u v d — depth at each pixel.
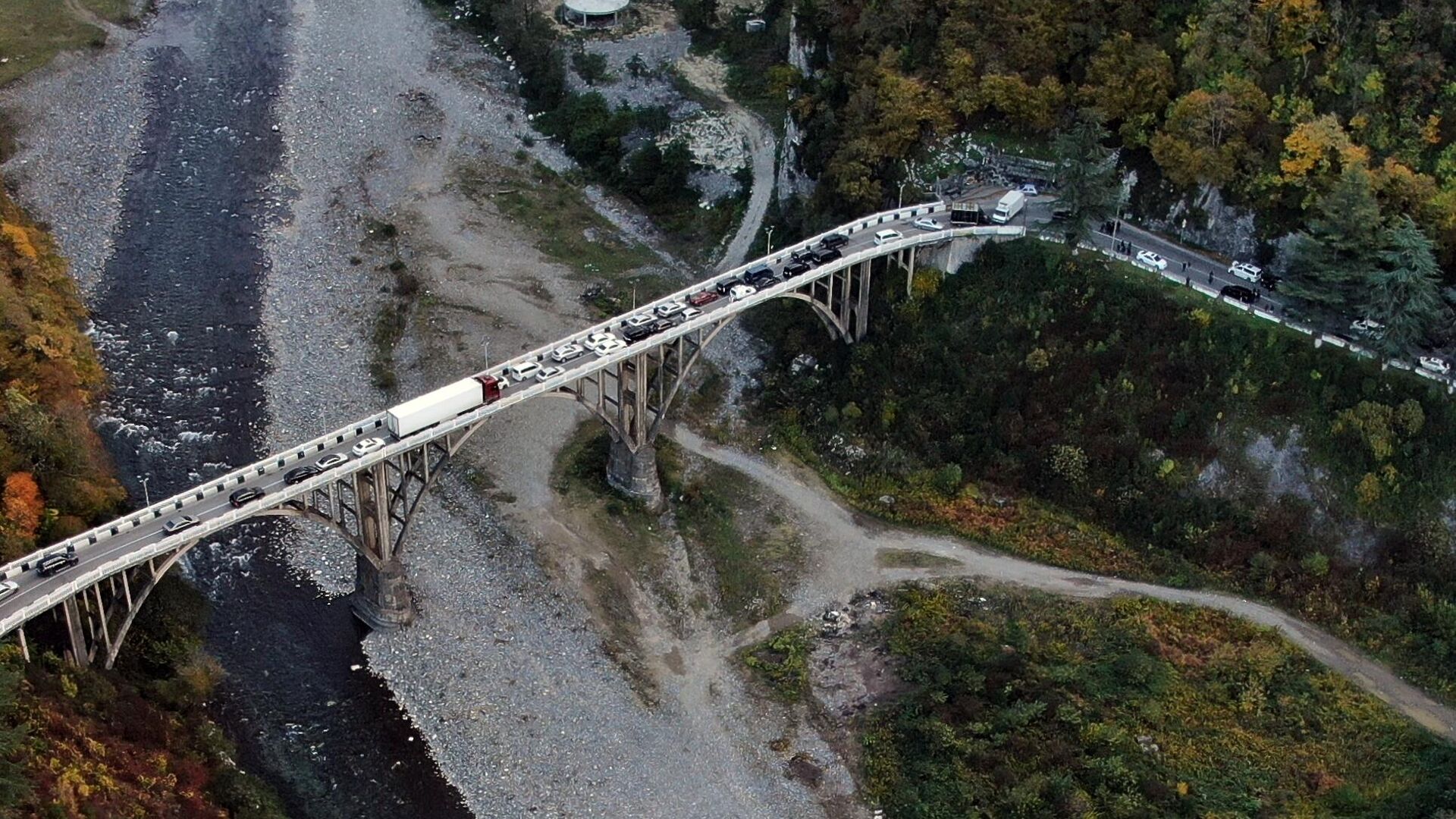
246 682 129.25
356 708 127.81
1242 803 115.62
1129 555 142.25
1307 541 138.38
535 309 182.38
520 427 161.00
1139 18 174.12
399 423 126.94
